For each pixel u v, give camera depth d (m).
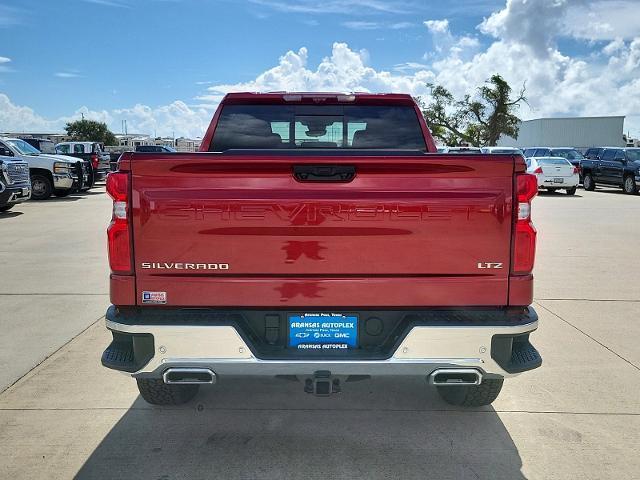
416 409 3.82
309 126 4.59
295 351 2.95
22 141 20.14
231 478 2.98
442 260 2.89
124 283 2.90
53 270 7.92
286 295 2.91
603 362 4.65
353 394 4.05
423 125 4.59
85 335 5.20
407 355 2.88
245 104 4.54
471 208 2.85
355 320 2.95
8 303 6.25
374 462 3.15
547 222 13.83
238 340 2.86
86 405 3.82
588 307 6.26
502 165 2.85
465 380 2.97
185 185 2.84
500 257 2.90
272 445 3.33
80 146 28.92
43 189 19.34
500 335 2.90
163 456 3.19
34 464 3.10
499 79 59.94
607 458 3.21
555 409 3.81
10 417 3.64
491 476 3.02
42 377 4.27
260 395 4.02
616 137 64.69
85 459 3.15
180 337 2.86
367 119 4.61
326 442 3.37
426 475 3.02
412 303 2.92
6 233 11.41
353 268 2.89
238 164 2.81
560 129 67.06
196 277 2.90
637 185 22.98
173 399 3.76
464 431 3.51
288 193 2.84
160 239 2.87
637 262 8.82
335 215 2.85
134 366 2.93
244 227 2.86
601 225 13.25
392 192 2.85
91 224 12.80
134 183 2.85
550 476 3.02
